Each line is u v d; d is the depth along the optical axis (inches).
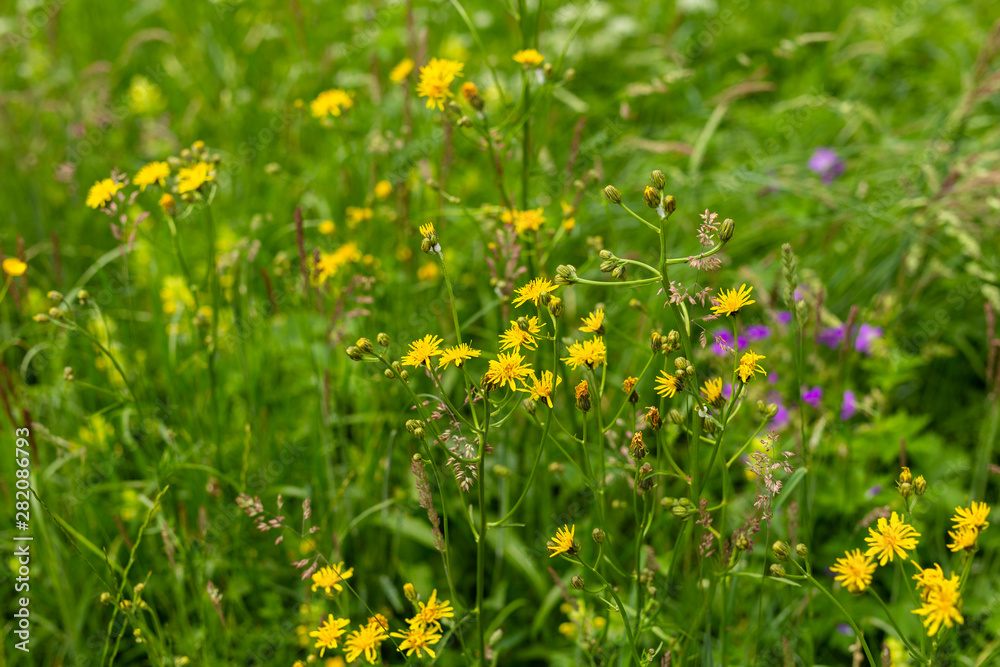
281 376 109.7
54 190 134.7
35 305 110.1
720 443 57.4
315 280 84.7
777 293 97.6
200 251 120.1
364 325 96.8
